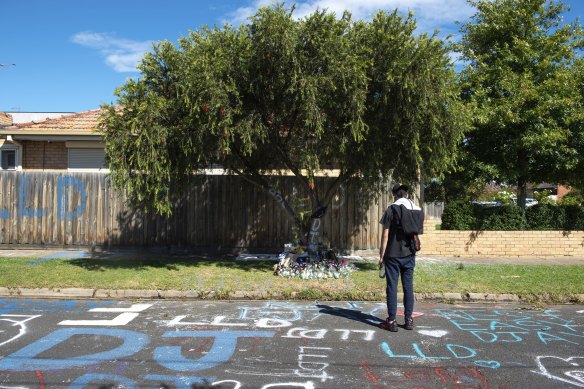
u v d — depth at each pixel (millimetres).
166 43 9383
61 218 12789
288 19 8602
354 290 8570
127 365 5066
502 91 12750
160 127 9039
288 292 8492
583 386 4602
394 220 6555
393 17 8969
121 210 12781
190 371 4906
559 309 7859
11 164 15266
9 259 11203
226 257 12172
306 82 8516
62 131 14109
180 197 11977
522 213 13047
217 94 8586
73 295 8508
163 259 11586
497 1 13453
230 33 8992
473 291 8547
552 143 11766
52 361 5172
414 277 9531
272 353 5488
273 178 12641
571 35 13445
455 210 12992
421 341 6000
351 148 9383
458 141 9695
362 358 5344
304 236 10516
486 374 4891
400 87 8586
